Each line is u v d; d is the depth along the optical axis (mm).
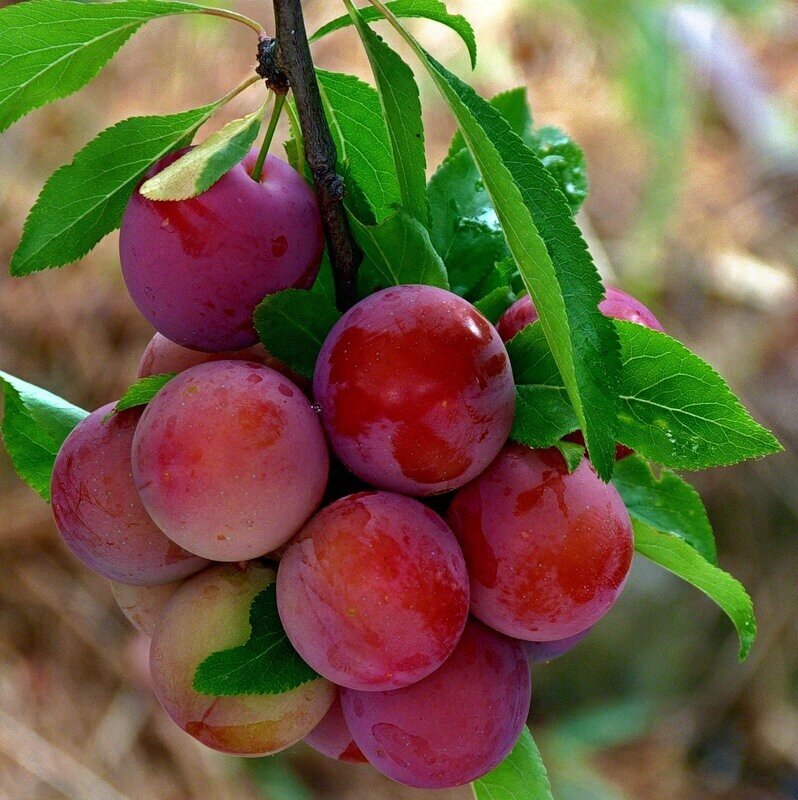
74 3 470
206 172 453
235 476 440
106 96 1211
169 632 468
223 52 1211
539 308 425
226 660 453
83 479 468
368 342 443
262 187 461
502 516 453
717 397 447
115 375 1188
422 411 439
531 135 520
